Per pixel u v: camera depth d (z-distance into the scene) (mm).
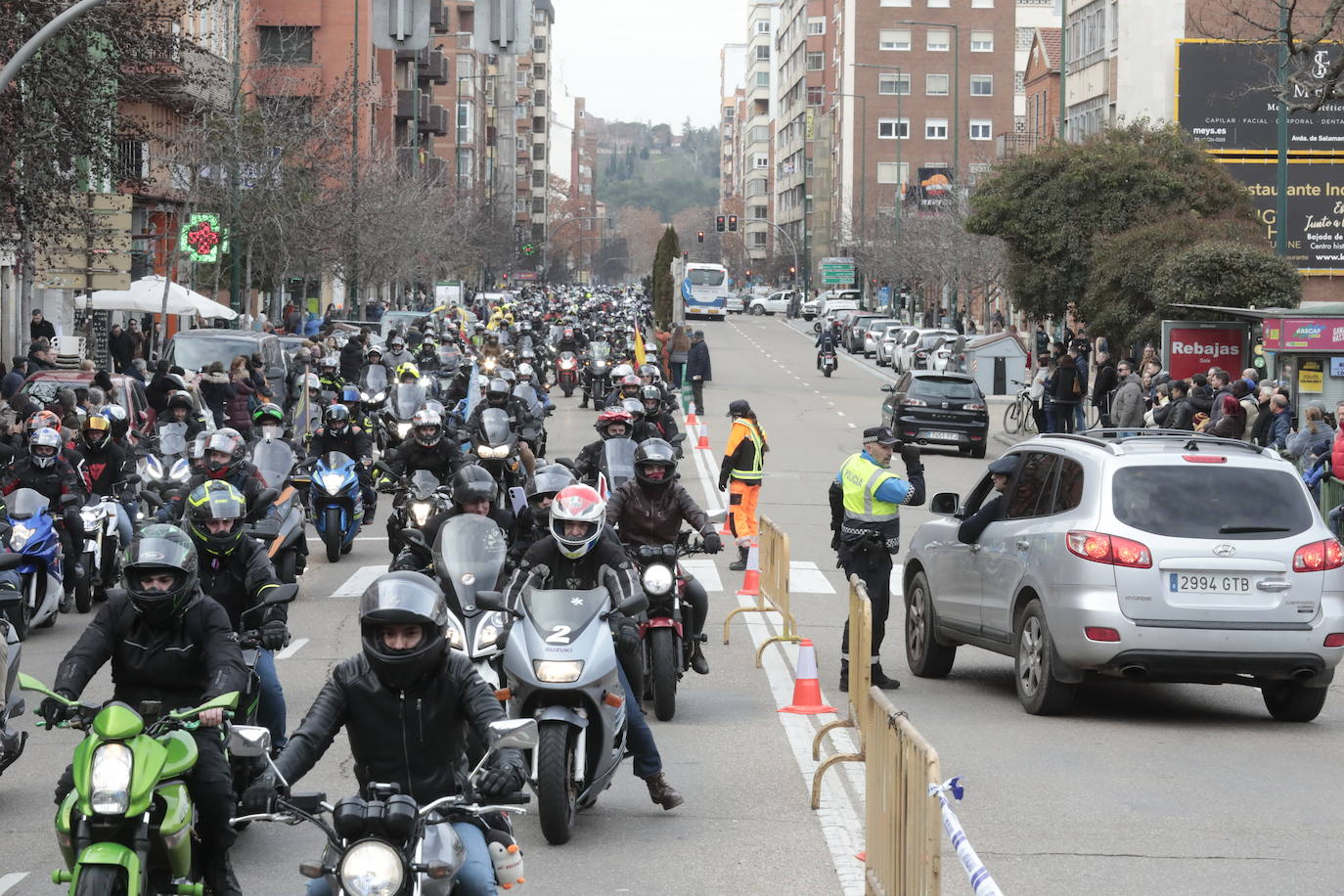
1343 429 60000
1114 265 112250
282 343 107312
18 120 68625
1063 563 32812
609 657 24750
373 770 17031
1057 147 126938
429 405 46156
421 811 15117
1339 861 23312
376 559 58344
